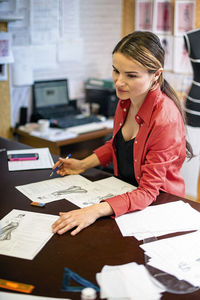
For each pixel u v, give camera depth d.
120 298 0.89
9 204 1.35
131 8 3.46
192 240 1.13
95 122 3.16
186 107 2.48
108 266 1.01
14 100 3.03
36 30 3.01
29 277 0.97
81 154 3.14
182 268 1.00
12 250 1.08
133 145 1.51
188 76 3.11
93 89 3.43
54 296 0.90
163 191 1.48
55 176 1.62
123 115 1.58
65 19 3.18
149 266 1.01
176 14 3.07
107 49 3.58
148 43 1.25
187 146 1.60
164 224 1.22
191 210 1.31
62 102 3.34
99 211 1.25
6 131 3.00
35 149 1.99
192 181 2.94
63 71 3.32
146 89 1.28
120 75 1.26
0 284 0.94
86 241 1.13
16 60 2.93
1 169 1.70
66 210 1.30
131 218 1.26
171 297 0.90
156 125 1.34
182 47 3.10
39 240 1.13
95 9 3.36
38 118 3.13
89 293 0.89
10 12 2.78
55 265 1.02
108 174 1.65
